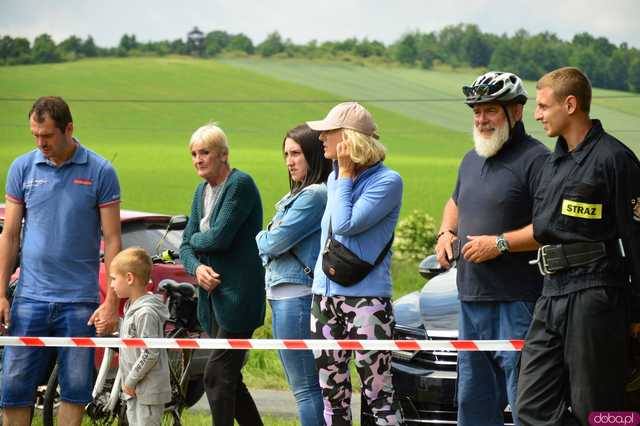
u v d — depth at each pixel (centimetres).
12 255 855
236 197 859
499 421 785
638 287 660
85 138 9162
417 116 10575
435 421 877
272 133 9944
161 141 9262
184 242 897
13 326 849
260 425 916
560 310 678
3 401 848
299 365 830
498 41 13625
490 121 752
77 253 848
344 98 11512
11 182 857
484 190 761
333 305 776
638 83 11025
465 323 779
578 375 674
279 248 825
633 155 671
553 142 5569
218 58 14062
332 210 771
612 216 670
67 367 845
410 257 3291
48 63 12812
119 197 864
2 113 9850
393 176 771
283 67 13412
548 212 686
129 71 12281
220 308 864
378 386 773
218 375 864
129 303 852
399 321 934
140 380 823
